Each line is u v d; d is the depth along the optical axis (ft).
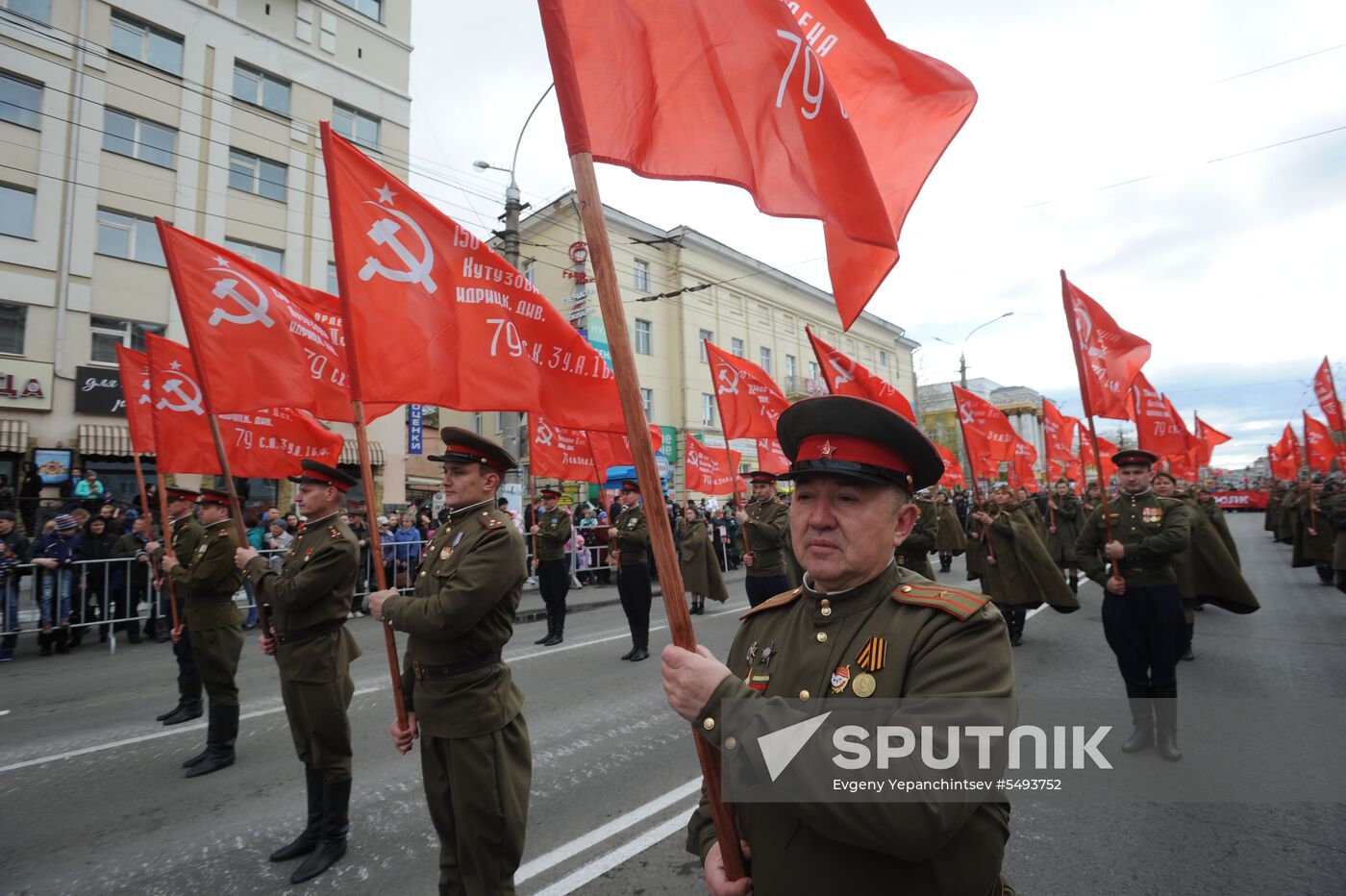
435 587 9.50
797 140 6.77
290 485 57.88
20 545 29.68
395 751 16.10
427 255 11.09
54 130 49.39
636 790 13.57
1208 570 22.04
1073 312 18.52
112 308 51.29
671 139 6.82
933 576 26.68
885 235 6.39
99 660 26.68
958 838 4.21
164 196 53.78
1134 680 14.90
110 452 49.65
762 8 6.95
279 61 59.98
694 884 10.29
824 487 5.11
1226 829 11.37
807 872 4.34
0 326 47.24
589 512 53.36
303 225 60.85
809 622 5.18
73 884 10.70
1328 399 40.52
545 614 36.52
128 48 53.01
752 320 101.09
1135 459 15.67
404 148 67.92
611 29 6.81
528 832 11.97
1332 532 36.17
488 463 10.28
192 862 11.30
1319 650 22.84
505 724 9.35
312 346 15.49
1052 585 25.23
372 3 67.05
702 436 90.53
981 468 29.43
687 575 35.29
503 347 11.62
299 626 11.56
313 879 10.74
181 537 19.56
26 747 16.74
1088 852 10.88
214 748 15.26
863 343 124.88
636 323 86.22
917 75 7.79
